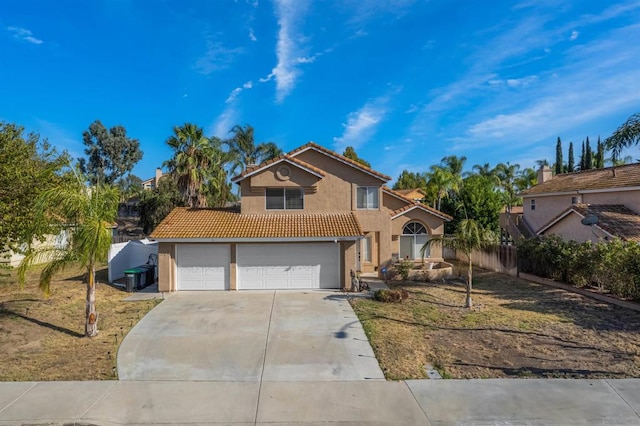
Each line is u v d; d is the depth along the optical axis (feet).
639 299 43.57
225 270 56.70
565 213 69.72
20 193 49.62
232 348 31.40
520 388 23.54
